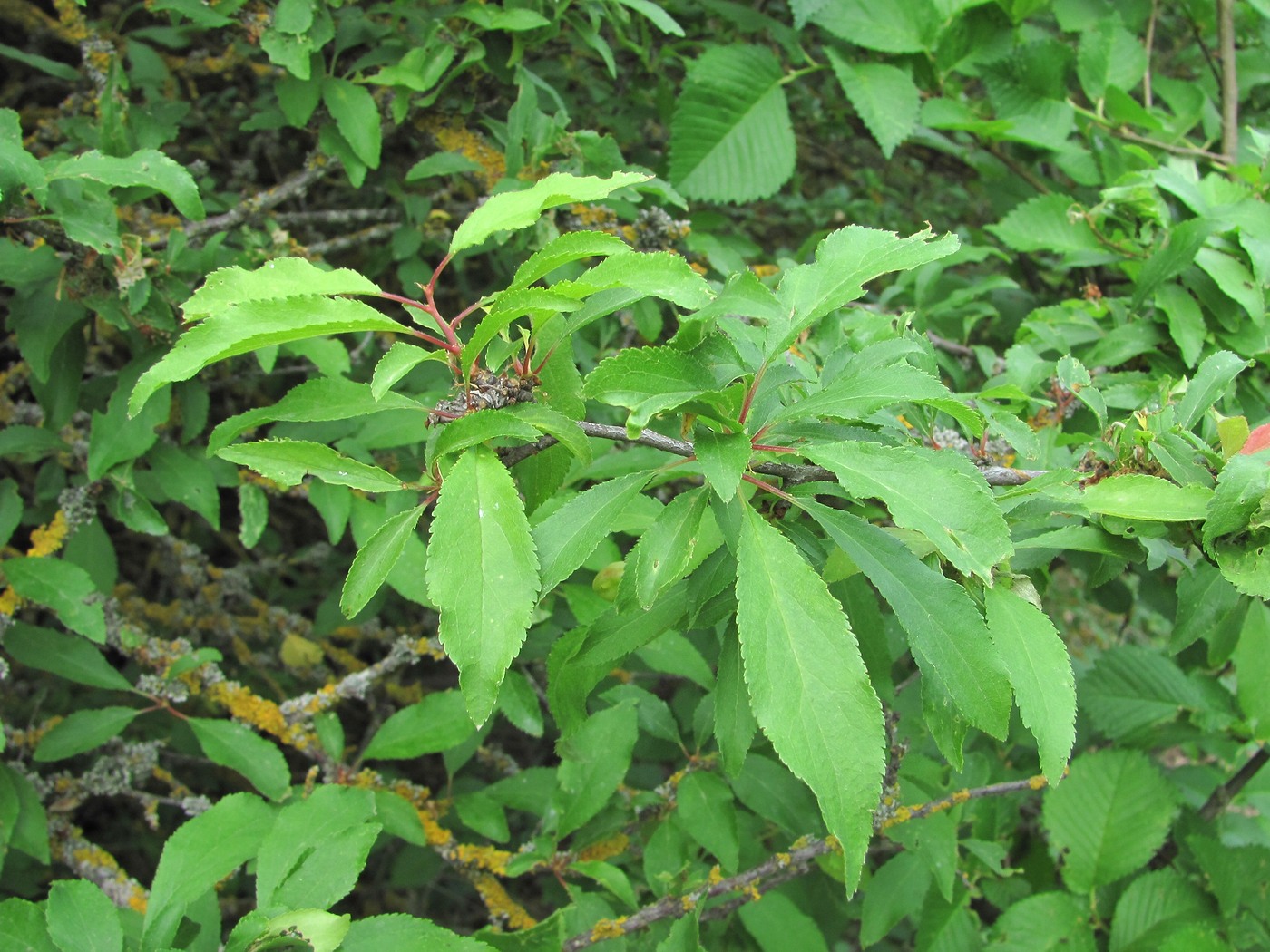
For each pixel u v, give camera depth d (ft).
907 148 2.43
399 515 0.89
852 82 1.75
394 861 2.16
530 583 0.82
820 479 0.96
